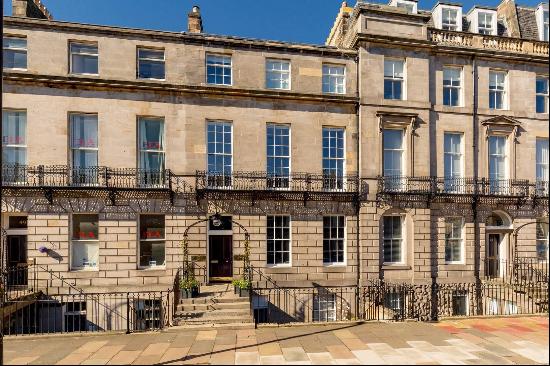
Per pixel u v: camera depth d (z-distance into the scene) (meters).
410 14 17.56
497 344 9.85
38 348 9.60
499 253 18.73
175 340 10.23
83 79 15.02
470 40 18.61
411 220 17.16
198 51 16.23
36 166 14.75
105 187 14.63
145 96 15.74
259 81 16.70
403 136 17.64
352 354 9.08
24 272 15.12
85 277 14.87
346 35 19.36
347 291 16.52
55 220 14.75
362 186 16.84
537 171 19.05
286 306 16.08
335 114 17.22
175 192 15.66
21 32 14.90
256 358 8.83
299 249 16.42
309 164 16.89
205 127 16.22
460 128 18.12
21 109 14.93
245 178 16.33
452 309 17.22
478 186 18.12
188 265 15.48
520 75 18.89
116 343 10.00
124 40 15.68
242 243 16.08
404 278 16.92
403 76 17.78
